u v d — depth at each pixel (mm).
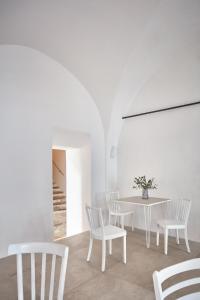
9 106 3486
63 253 1332
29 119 3738
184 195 4219
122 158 5309
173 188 4367
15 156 3527
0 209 3322
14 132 3529
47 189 3949
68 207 5383
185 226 3568
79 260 3242
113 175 5352
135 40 3607
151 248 3721
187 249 3545
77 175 5137
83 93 4758
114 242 4016
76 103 4586
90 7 2975
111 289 2477
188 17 3293
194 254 3449
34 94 3832
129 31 3443
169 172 4438
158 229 3877
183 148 4254
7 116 3455
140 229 4852
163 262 3162
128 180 5164
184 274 2785
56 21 3186
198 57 4062
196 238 4055
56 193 8172
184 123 4254
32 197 3715
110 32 3461
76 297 2326
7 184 3414
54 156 8914
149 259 3270
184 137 4246
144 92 4867
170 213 4363
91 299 2293
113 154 5340
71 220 5293
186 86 4234
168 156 4465
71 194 5297
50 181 4004
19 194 3549
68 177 5371
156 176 4633
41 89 3941
